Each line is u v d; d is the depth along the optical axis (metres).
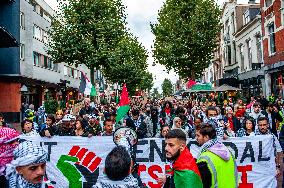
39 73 38.19
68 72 50.97
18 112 27.66
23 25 33.41
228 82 35.19
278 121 12.70
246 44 33.34
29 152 2.98
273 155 7.15
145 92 77.69
